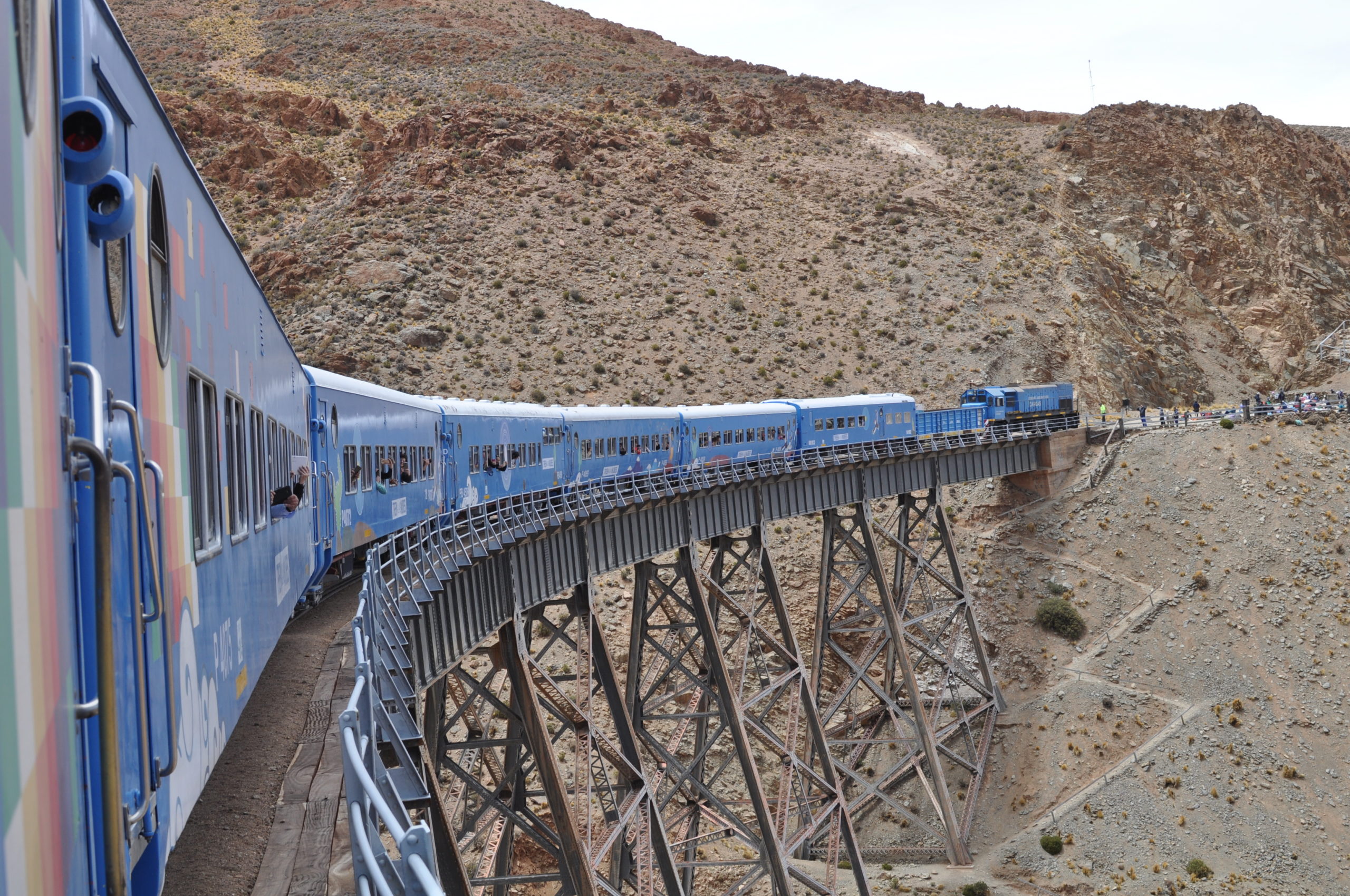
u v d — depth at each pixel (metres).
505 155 112.88
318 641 19.80
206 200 8.78
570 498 34.94
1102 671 58.09
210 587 7.95
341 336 83.06
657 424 47.53
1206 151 123.12
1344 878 46.84
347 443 24.17
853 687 49.19
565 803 24.94
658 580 39.53
